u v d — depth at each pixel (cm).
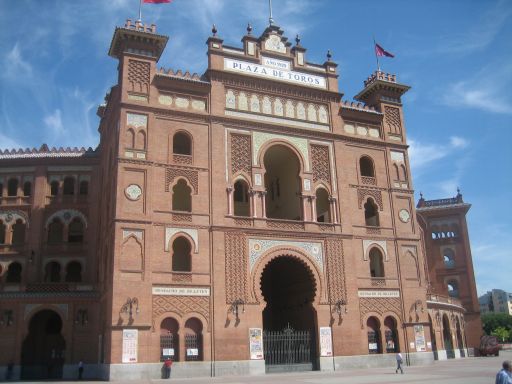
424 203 6862
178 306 3061
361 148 4003
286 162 3994
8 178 4225
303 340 3431
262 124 3650
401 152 4169
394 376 2717
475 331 6209
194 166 3369
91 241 4088
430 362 3716
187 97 3503
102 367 3247
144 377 2855
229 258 3272
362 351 3500
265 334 3378
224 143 3497
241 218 3391
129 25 3419
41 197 4159
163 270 3083
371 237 3800
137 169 3198
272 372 3256
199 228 3266
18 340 3512
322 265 3550
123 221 3069
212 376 3003
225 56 3684
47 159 4241
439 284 6431
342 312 3500
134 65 3403
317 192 3959
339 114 3975
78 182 4256
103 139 4144
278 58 3878
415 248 3950
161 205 3200
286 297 3922
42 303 3597
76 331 3578
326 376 2827
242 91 3678
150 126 3306
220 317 3138
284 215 4019
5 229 4103
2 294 3553
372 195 3925
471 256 6431
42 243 4072
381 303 3675
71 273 4116
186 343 3034
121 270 2978
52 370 3806
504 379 1291
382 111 4191
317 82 3978
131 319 2912
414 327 3731
